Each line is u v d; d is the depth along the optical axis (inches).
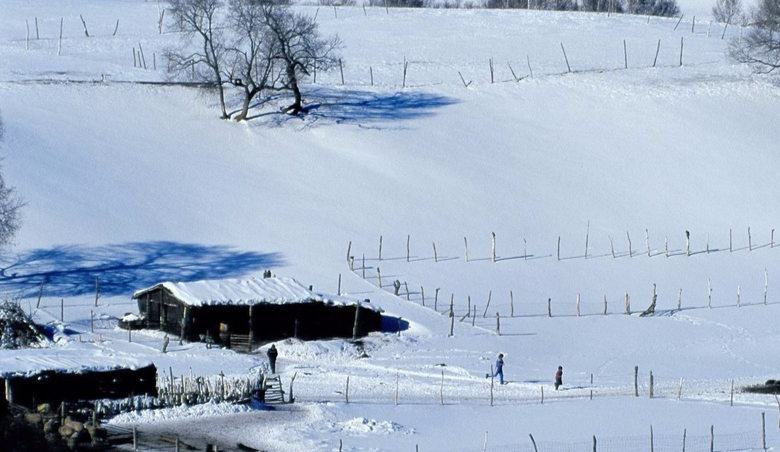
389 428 1983.3
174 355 2598.4
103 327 2920.8
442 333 2965.1
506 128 4798.2
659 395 2362.2
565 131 4798.2
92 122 4473.4
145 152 4293.8
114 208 3809.1
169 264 3459.6
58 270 3344.0
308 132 4628.4
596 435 1969.7
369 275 3486.7
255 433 1931.6
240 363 2566.4
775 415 2143.2
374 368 2637.8
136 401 2048.5
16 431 1752.0
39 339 2709.2
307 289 2965.1
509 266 3646.7
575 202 4183.1
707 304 3427.7
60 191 3855.8
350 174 4284.0
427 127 4753.9
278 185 4156.0
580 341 2967.5
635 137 4749.0
